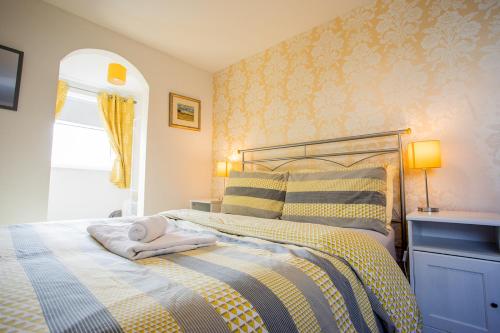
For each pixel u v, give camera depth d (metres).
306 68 2.46
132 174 3.59
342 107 2.20
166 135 2.90
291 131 2.54
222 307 0.59
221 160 3.21
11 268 0.76
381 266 1.04
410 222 1.38
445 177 1.70
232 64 3.16
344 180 1.70
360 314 0.86
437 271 1.28
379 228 1.46
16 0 1.99
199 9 2.20
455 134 1.68
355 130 2.12
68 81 3.68
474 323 1.17
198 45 2.75
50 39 2.13
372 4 2.07
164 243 0.99
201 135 3.23
